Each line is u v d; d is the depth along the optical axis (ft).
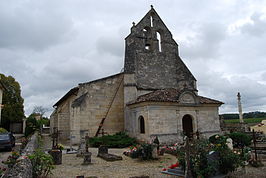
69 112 78.89
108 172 29.63
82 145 44.52
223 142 28.66
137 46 75.66
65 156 43.62
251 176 27.04
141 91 71.26
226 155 26.81
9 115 118.73
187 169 23.12
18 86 126.62
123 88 71.77
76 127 61.57
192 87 76.07
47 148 55.47
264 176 26.94
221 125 96.58
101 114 66.33
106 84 69.21
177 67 81.30
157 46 79.97
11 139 55.36
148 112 54.39
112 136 59.77
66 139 76.59
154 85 74.69
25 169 19.80
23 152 31.27
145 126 55.11
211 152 26.35
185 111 60.13
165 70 78.84
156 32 81.35
